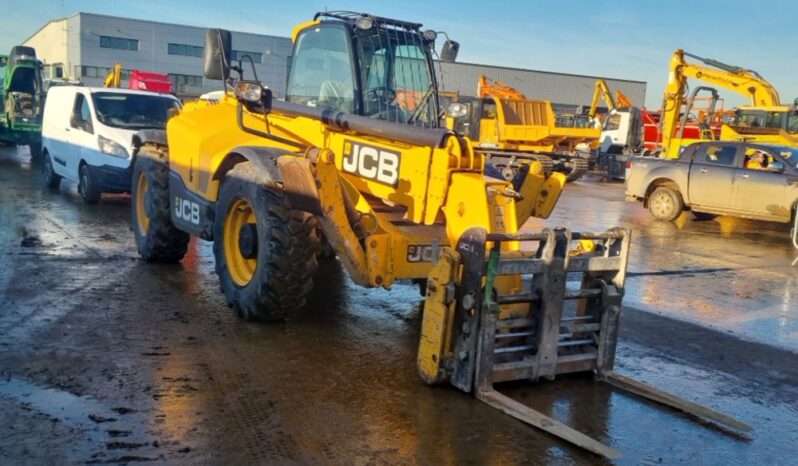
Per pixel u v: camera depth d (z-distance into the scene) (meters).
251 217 6.16
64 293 6.55
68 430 3.85
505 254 4.71
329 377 4.83
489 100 24.28
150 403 4.25
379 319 6.31
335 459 3.71
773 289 8.69
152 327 5.69
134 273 7.49
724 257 10.87
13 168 17.86
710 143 14.52
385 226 5.43
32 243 8.80
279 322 6.00
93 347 5.16
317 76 6.38
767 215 13.49
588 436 4.19
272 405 4.32
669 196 14.78
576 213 15.50
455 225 4.91
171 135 7.38
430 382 4.70
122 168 11.59
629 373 5.41
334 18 6.29
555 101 60.25
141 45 60.56
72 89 13.34
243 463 3.61
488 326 4.48
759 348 6.27
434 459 3.77
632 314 7.20
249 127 6.73
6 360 4.81
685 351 6.07
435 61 6.51
